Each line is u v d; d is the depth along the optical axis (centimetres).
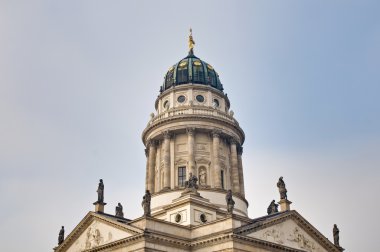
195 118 9631
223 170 9612
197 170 9350
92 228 7900
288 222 7775
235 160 9788
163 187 9288
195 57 11288
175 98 10312
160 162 9781
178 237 7150
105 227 7644
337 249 8356
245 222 7269
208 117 9638
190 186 8275
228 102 10769
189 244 7231
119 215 9250
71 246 8219
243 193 9856
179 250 7125
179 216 7994
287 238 7606
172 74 10838
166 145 9581
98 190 8538
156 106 10800
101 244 7569
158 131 9844
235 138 9975
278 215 7588
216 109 10006
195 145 9556
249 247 6938
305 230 8031
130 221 7569
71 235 8175
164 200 8944
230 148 9931
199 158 9450
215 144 9531
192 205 7912
